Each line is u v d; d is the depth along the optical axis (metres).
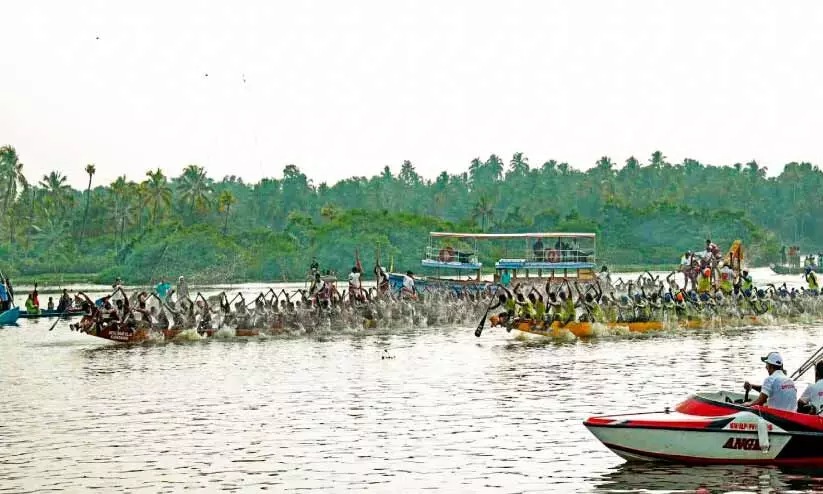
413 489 20.11
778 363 21.28
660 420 21.09
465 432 25.50
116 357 43.22
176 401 31.11
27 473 21.83
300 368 38.69
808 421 20.77
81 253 155.75
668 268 157.75
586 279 70.56
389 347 45.97
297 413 28.67
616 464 21.73
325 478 21.09
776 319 57.72
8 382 35.81
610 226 176.38
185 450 23.92
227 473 21.64
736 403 21.81
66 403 30.98
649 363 38.91
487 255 143.38
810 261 150.12
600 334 50.12
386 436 25.19
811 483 19.72
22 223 157.62
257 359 41.78
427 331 54.03
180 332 50.09
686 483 19.92
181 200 167.62
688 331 52.78
